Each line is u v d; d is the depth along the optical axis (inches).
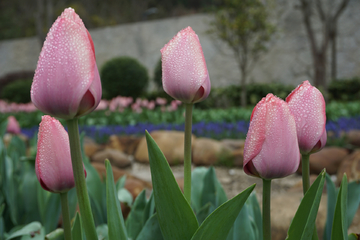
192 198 54.5
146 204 46.3
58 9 978.7
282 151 26.1
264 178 27.4
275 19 598.5
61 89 24.5
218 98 545.6
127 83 572.4
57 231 43.3
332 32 513.3
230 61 611.2
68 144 29.8
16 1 1095.0
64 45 24.6
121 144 251.0
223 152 203.8
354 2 570.6
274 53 596.7
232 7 454.3
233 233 41.7
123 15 1144.2
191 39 31.5
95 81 25.9
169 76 31.6
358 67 568.4
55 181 28.9
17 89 601.9
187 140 32.9
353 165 128.3
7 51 789.9
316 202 25.7
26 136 269.0
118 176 125.2
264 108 26.5
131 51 694.5
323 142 30.5
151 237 36.4
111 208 29.7
